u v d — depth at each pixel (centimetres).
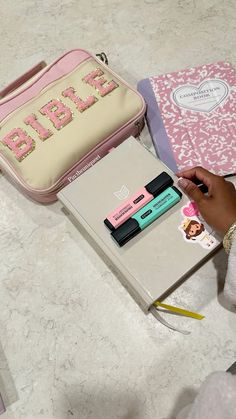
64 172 73
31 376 68
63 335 70
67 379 68
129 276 64
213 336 68
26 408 66
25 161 73
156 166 70
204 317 69
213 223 64
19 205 80
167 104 81
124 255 65
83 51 81
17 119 76
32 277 75
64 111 75
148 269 64
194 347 68
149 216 65
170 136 79
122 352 68
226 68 84
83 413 66
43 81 79
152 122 81
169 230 66
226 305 70
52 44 95
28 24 97
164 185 67
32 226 78
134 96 77
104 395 66
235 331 68
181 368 67
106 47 93
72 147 73
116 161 71
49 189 73
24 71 93
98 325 70
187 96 82
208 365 66
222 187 66
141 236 66
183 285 71
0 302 73
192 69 84
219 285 71
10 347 70
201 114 80
